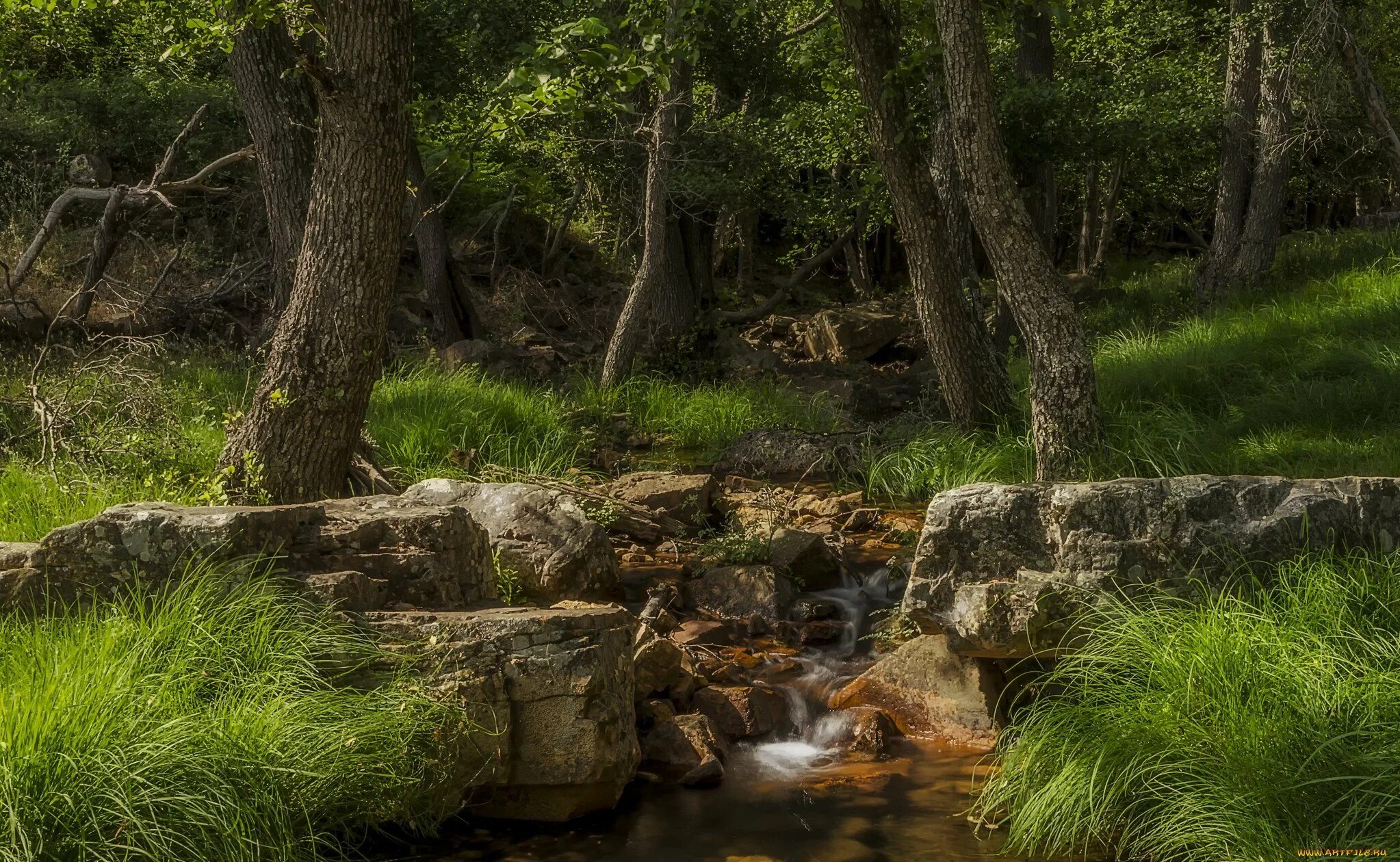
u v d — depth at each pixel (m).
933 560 4.91
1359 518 4.71
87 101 16.75
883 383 15.53
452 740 4.13
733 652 6.06
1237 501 4.71
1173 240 33.81
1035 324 7.80
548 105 8.24
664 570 7.38
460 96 14.70
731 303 23.50
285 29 12.51
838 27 12.27
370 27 6.38
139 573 4.38
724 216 24.42
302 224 12.77
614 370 13.69
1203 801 3.73
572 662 4.30
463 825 4.30
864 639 6.32
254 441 6.75
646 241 13.77
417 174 15.53
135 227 15.41
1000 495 4.84
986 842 4.11
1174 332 13.17
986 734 5.14
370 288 6.67
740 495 9.39
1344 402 8.66
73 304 12.37
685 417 12.66
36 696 3.57
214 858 3.44
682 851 4.06
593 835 4.20
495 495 6.69
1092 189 25.48
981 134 7.61
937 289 10.30
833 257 28.89
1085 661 4.59
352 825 4.11
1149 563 4.64
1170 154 17.25
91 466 7.33
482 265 21.08
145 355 11.33
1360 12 16.88
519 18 14.06
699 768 4.73
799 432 11.62
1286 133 15.26
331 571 4.59
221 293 14.24
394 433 9.77
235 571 4.33
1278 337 11.01
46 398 8.16
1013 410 10.62
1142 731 4.02
